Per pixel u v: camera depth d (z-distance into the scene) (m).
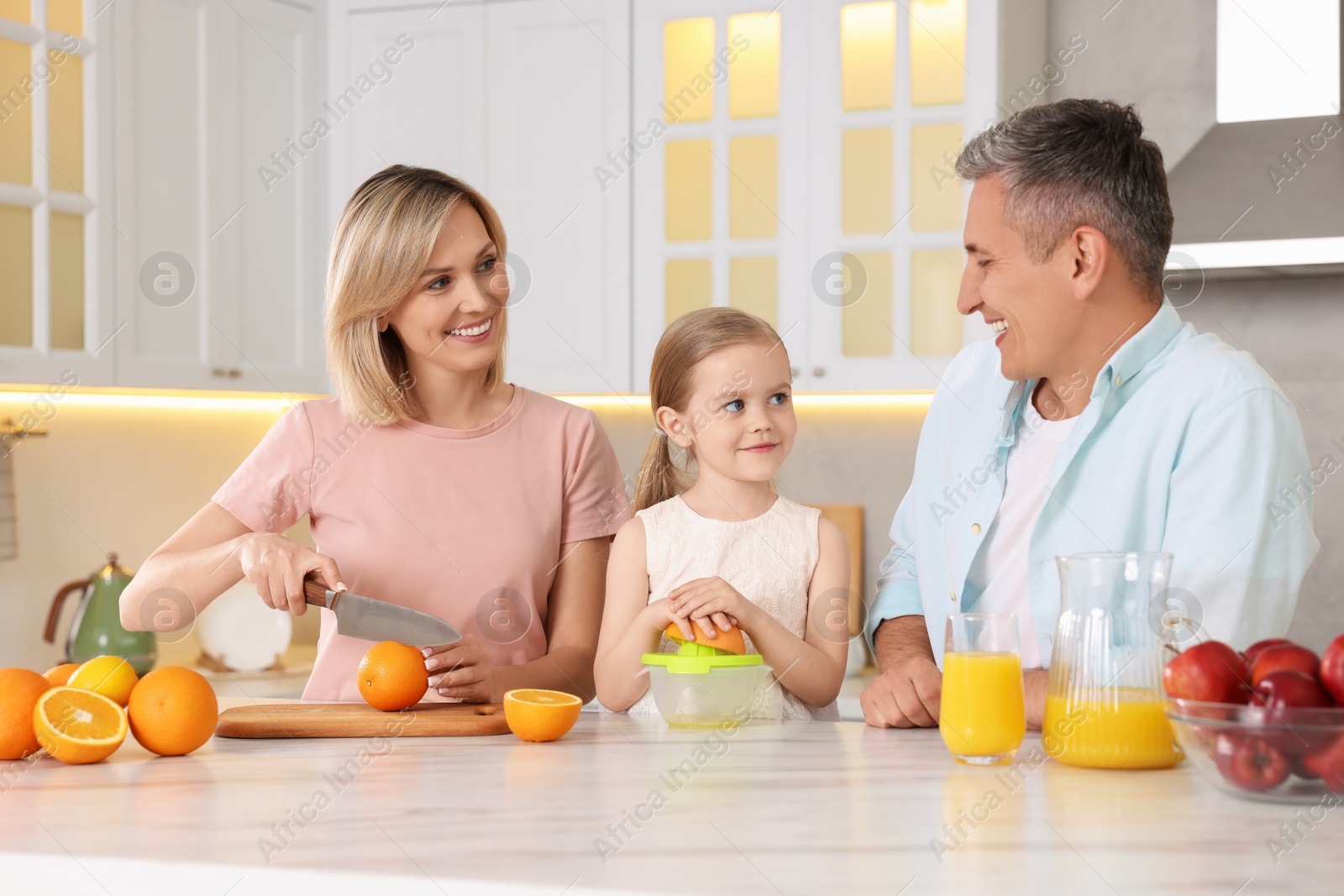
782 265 2.56
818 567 1.43
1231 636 1.05
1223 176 2.33
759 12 2.55
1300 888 0.61
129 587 1.36
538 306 2.68
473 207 1.43
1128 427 1.17
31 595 2.56
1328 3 2.44
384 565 1.43
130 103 2.39
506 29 2.68
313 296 2.73
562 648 1.43
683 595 1.19
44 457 2.59
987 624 0.93
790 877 0.64
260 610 2.60
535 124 2.67
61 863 0.69
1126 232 1.14
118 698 1.03
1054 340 1.18
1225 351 1.17
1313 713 0.75
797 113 2.54
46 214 2.27
